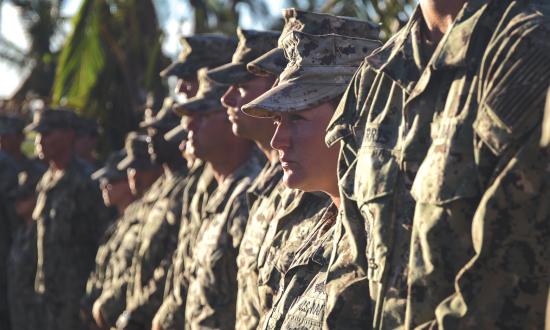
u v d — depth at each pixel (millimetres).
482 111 2102
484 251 2061
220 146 4797
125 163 7578
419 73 2373
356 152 2619
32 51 15562
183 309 5254
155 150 6547
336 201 3131
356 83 2658
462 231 2137
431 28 2396
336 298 2559
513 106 2055
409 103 2334
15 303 9234
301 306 2947
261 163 4805
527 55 2078
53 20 15391
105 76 11508
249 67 3791
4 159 10320
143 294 6160
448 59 2244
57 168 8547
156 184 6965
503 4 2232
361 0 7930
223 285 4504
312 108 3076
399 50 2438
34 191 9469
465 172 2137
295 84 3102
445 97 2264
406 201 2326
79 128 8750
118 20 11461
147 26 11562
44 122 8438
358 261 2545
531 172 2014
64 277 8297
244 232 4430
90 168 8523
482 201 2062
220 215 4609
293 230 3488
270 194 3980
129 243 6973
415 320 2205
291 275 3162
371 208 2400
